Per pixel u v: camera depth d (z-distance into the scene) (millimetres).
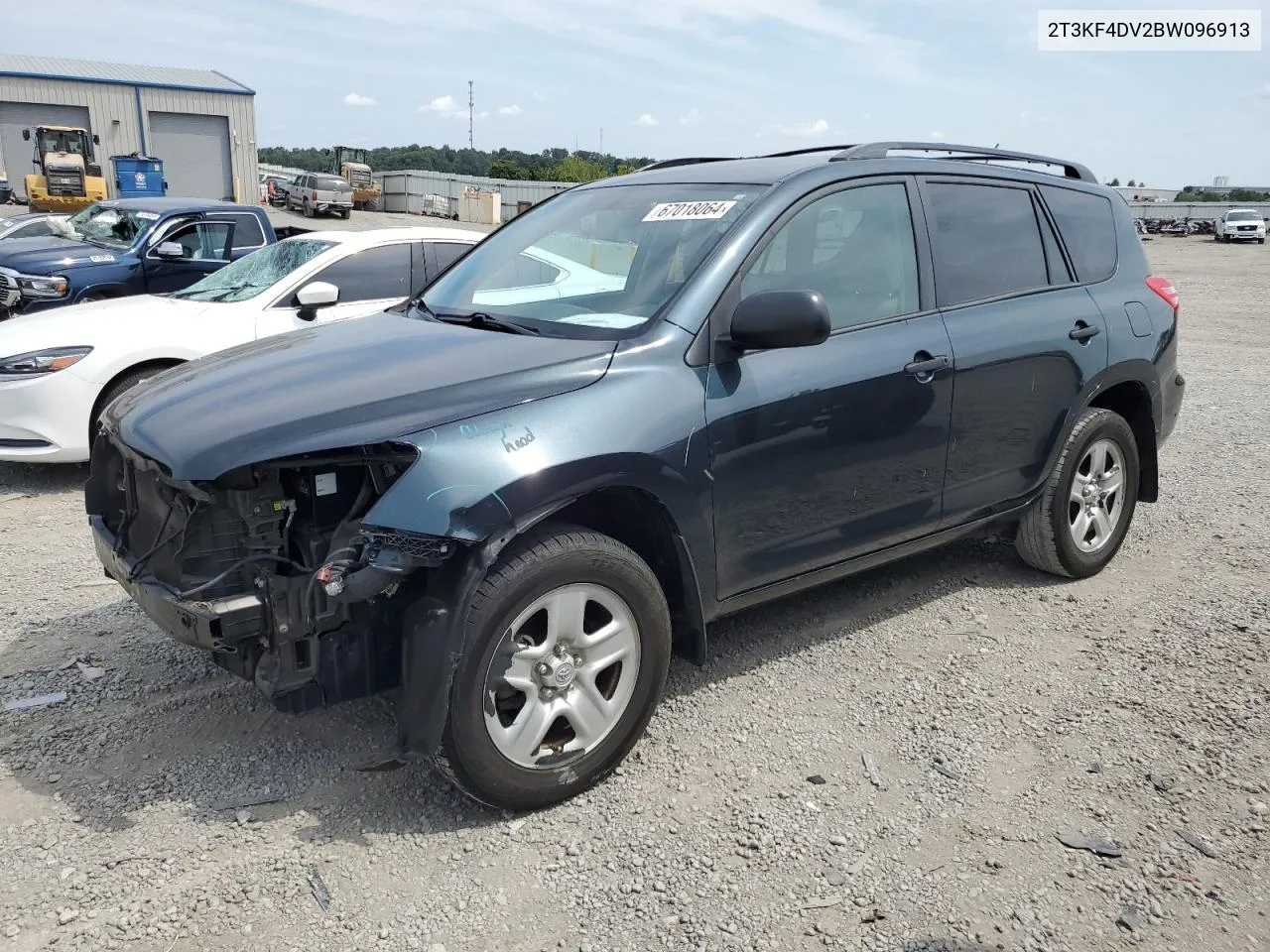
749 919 2576
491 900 2641
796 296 3096
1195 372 11227
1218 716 3582
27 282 8891
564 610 2955
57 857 2781
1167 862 2799
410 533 2699
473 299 3963
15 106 42406
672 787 3154
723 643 4172
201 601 2816
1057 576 4906
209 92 46688
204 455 2783
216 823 2941
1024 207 4512
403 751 2832
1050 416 4441
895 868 2775
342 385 3055
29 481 6602
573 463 2902
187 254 9695
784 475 3461
